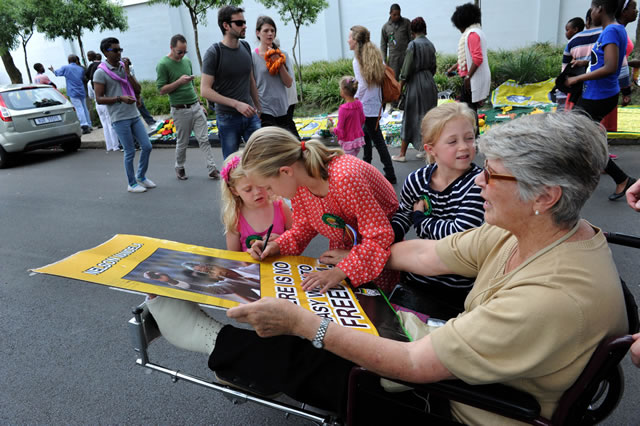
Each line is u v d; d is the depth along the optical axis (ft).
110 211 18.17
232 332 5.56
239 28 15.57
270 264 6.30
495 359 3.70
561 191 3.61
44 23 37.81
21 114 28.04
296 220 6.82
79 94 36.06
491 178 3.86
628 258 10.93
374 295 5.64
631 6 18.51
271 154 5.66
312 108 34.04
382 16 41.73
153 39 51.13
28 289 12.24
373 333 4.58
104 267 5.67
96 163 27.78
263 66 18.35
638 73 26.16
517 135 3.68
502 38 38.73
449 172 6.48
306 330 4.34
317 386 4.94
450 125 6.10
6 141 27.71
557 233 3.86
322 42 44.65
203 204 17.98
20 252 14.94
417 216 6.82
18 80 46.68
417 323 5.34
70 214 18.33
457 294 6.15
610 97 14.42
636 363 3.40
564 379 3.69
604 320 3.56
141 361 5.95
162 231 15.65
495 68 30.68
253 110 16.24
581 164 3.51
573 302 3.51
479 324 3.78
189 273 5.67
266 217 7.72
